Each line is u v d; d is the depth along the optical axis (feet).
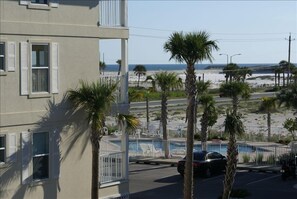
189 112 69.46
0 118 58.75
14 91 59.93
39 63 62.64
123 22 71.26
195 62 70.13
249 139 162.30
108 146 104.17
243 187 101.04
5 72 59.00
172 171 117.29
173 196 92.89
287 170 107.45
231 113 75.10
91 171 68.18
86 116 66.74
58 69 64.03
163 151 134.82
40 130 62.64
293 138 159.43
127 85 71.92
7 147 59.72
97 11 68.18
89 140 67.82
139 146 138.82
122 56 71.82
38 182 62.69
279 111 259.39
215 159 113.60
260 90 394.11
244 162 125.80
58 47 63.93
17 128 60.54
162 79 129.90
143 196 92.73
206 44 68.23
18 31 59.77
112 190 72.02
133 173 114.73
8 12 58.95
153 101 292.81
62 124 64.75
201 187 101.55
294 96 127.44
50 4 62.75
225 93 158.92
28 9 60.75
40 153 63.41
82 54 66.59
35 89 62.23
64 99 64.75
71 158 66.13
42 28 62.08
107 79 69.97
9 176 60.13
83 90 63.26
